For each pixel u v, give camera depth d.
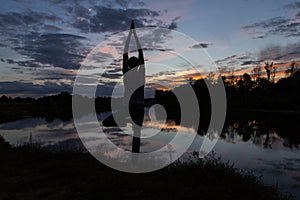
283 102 56.03
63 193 6.77
